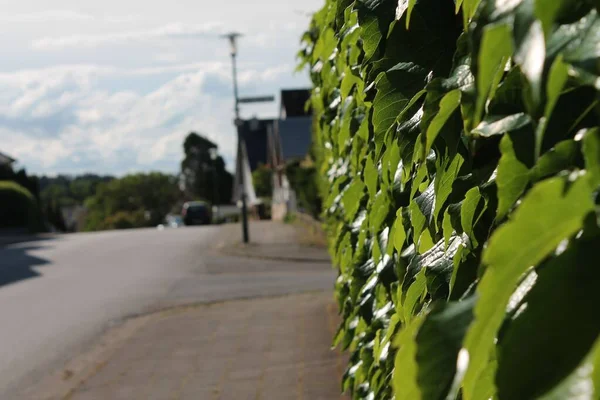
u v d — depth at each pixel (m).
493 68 1.01
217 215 71.19
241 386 6.96
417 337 1.04
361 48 2.73
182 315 11.74
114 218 92.19
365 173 2.78
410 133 1.96
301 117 53.59
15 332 11.43
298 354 7.95
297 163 31.09
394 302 2.54
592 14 0.96
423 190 2.04
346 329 4.07
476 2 1.21
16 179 50.91
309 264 19.28
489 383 1.16
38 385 8.15
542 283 0.96
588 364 0.88
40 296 15.25
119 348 9.45
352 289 3.40
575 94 1.17
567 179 0.93
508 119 1.27
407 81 2.10
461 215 1.63
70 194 147.62
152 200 104.62
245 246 24.12
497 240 0.93
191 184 106.69
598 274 0.93
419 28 2.09
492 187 1.56
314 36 4.84
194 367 7.94
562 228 0.94
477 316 0.96
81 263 21.81
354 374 3.73
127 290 15.46
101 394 7.31
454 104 1.39
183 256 22.55
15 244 30.91
